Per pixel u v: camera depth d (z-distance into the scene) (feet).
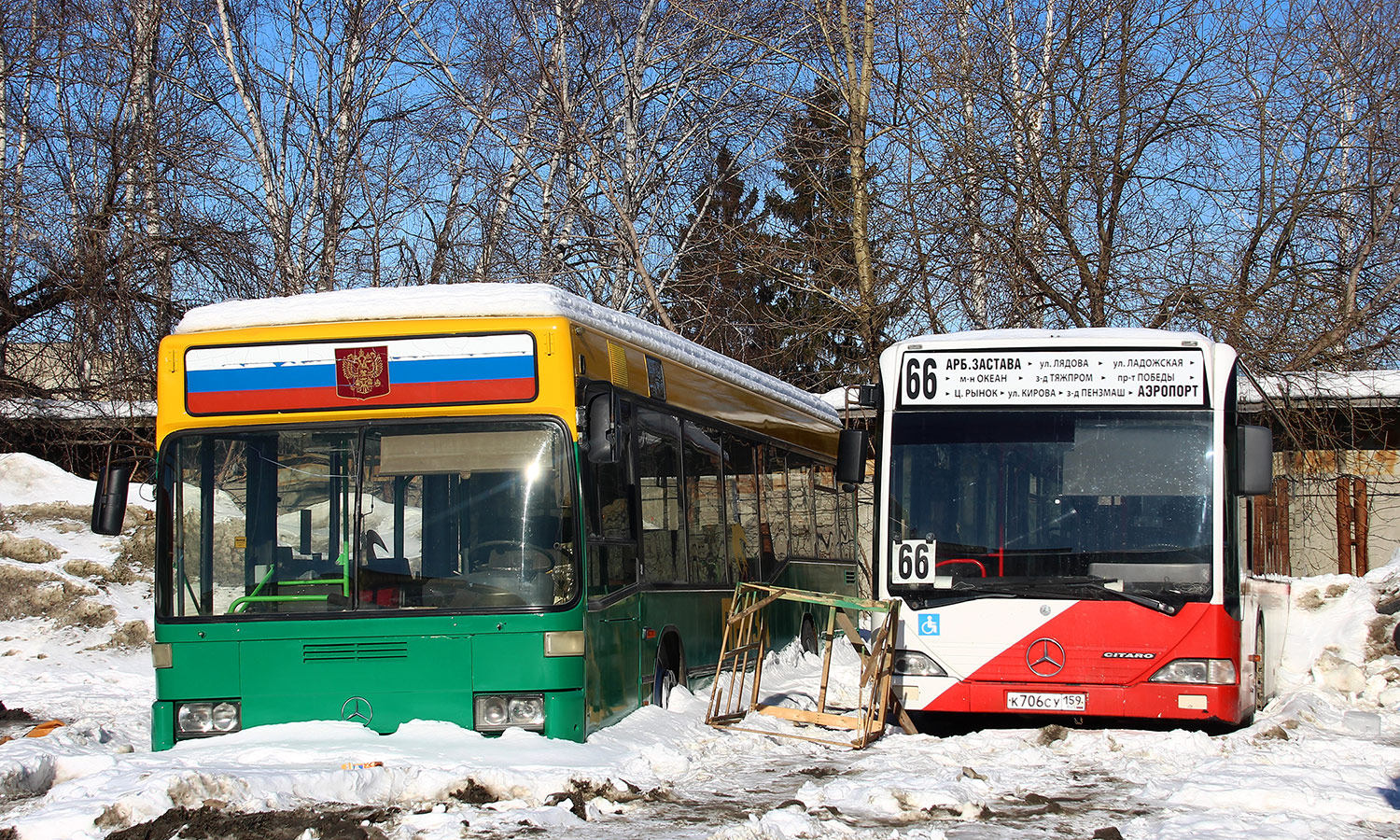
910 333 77.25
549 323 29.91
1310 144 73.05
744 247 88.22
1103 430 34.83
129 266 74.28
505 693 28.94
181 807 22.30
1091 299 72.74
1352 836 21.81
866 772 28.60
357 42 88.63
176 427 30.17
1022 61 75.72
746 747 32.07
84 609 53.67
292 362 30.12
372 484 29.71
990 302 73.31
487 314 30.22
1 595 54.34
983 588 34.24
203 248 76.89
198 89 86.74
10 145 85.40
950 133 75.36
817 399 59.31
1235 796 24.62
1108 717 33.76
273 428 30.04
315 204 88.12
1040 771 28.45
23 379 73.72
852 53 84.94
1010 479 34.88
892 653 33.78
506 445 29.66
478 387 29.81
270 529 29.81
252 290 78.89
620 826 23.27
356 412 29.96
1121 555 33.83
